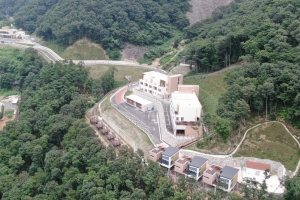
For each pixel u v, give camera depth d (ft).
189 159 291.17
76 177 308.81
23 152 374.43
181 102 367.66
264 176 272.51
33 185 323.57
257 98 322.55
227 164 292.81
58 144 411.34
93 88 524.52
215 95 414.82
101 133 404.16
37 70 608.60
